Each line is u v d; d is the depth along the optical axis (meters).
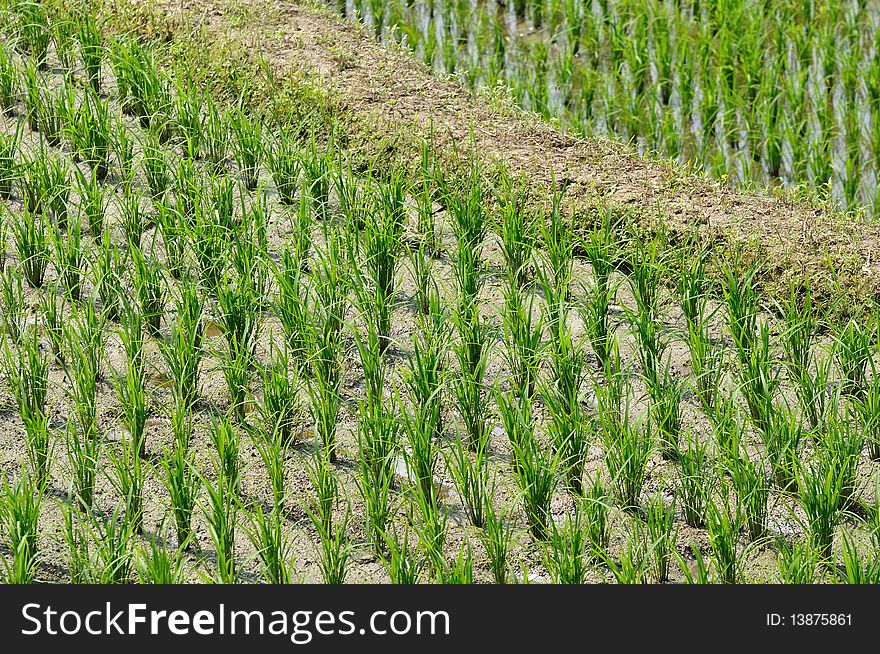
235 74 18.31
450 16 22.45
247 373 12.77
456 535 11.45
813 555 10.45
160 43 19.28
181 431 11.44
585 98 19.56
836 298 14.00
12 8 19.34
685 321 14.42
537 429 12.66
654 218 15.30
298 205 16.09
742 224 15.22
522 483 11.38
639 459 11.48
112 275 13.36
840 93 19.56
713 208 15.58
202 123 16.92
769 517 11.66
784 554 10.81
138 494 11.09
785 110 19.23
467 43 21.80
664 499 11.89
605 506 10.65
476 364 13.07
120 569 10.48
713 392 12.91
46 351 13.38
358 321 14.13
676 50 20.47
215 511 10.42
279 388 12.09
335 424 12.48
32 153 16.81
